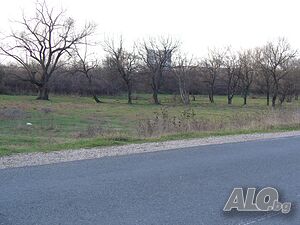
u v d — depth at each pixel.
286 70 72.94
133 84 73.88
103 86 76.88
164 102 71.31
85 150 13.33
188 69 75.44
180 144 15.03
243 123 22.44
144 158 11.62
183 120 21.14
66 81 74.94
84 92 76.12
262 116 24.45
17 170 9.64
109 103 64.31
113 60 71.56
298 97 89.12
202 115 40.88
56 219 5.97
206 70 79.12
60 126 28.27
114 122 33.72
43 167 10.06
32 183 8.24
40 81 64.81
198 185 8.19
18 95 69.56
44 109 43.50
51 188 7.83
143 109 52.09
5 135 20.14
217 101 81.19
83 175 9.09
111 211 6.39
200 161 11.13
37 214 6.20
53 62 67.06
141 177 8.91
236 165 10.50
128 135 17.52
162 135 17.73
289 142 15.75
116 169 9.85
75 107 51.06
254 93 88.56
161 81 73.12
